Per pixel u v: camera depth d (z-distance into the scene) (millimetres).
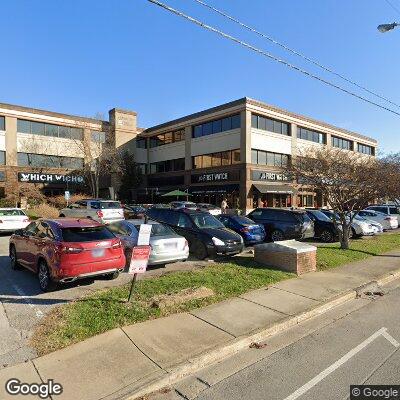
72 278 7027
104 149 42531
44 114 39594
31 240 8094
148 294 6969
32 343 4910
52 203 34531
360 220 17516
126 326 5523
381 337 5473
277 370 4457
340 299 7273
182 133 43312
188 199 41469
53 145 40250
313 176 13289
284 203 38094
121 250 7879
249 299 7039
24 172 37875
